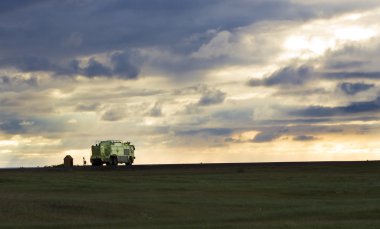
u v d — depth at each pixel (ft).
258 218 133.69
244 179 255.09
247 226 118.93
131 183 233.14
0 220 130.93
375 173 275.39
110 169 316.81
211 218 134.92
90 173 288.10
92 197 177.78
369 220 128.26
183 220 131.75
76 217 137.39
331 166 317.01
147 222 129.08
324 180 245.04
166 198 177.47
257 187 213.25
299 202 168.25
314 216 135.74
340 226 117.50
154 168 323.78
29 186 215.51
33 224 126.62
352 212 139.03
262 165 340.39
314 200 174.81
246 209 153.28
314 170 300.20
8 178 243.40
